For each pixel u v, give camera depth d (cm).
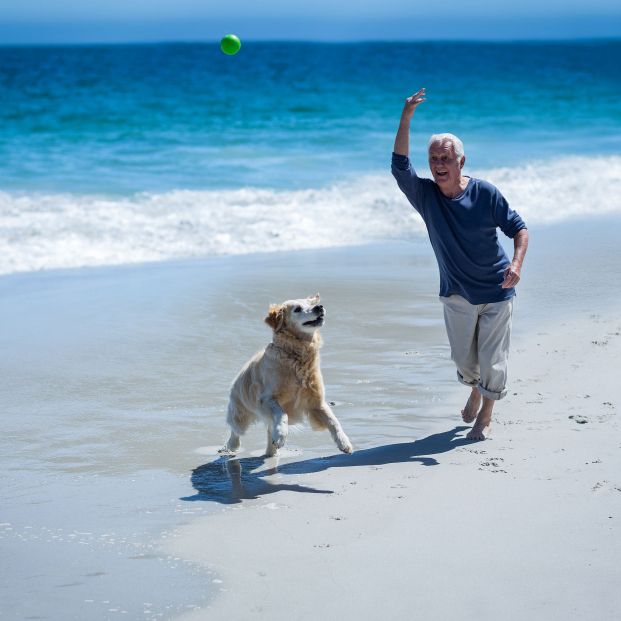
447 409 736
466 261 629
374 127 3048
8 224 1501
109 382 809
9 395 775
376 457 632
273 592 427
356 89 4753
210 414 738
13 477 604
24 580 448
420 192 634
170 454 655
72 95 4247
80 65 7825
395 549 469
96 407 749
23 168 2164
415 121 3234
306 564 456
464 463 602
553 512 507
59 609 416
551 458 599
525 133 2959
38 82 5275
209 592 429
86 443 672
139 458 645
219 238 1464
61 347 910
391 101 3978
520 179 1986
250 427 736
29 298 1103
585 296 1059
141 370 841
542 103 3975
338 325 974
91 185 1936
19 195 1788
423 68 7188
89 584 442
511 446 631
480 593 415
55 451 655
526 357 839
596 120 3338
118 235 1462
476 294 633
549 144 2662
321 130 2964
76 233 1462
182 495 572
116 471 618
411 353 881
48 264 1297
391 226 1570
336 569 448
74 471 617
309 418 640
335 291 1123
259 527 511
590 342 873
